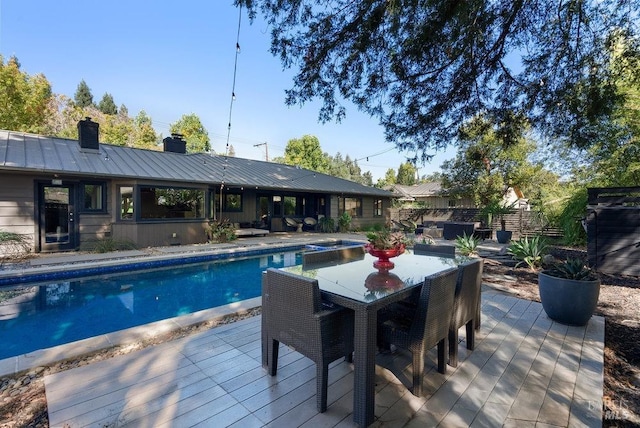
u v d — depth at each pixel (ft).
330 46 12.12
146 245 29.01
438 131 15.49
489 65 12.89
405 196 69.31
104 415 5.90
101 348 8.80
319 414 6.07
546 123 13.79
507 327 10.42
